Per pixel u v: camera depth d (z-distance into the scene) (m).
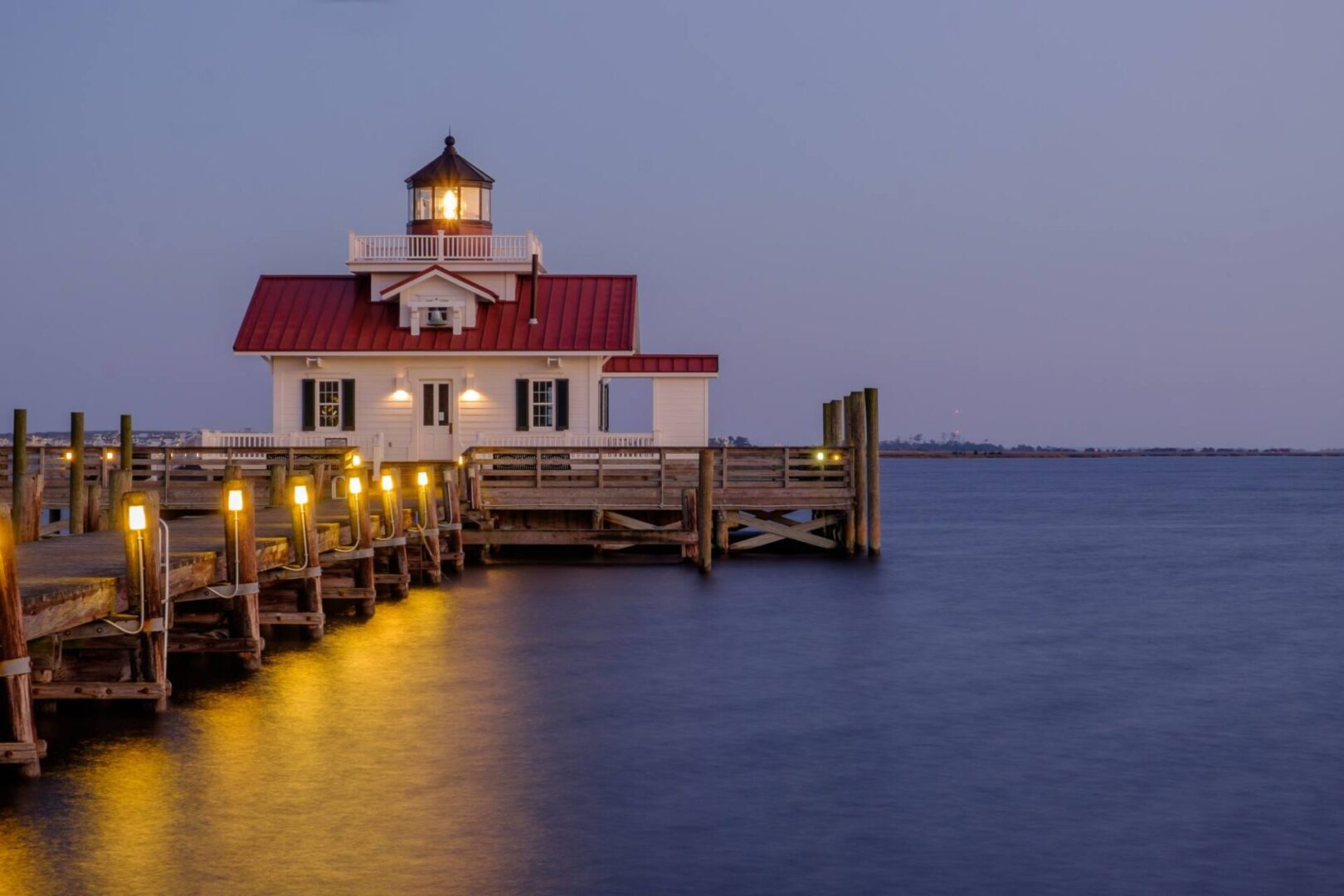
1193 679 23.56
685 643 26.23
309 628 24.94
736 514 40.81
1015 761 17.58
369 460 44.19
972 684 22.84
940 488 138.38
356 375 44.88
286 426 45.09
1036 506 92.06
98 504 28.30
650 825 14.62
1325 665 25.06
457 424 44.78
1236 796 16.00
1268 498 108.12
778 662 24.52
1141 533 61.94
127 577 17.97
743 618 29.42
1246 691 22.44
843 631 28.25
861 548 39.91
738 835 14.37
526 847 13.85
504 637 26.14
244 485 20.84
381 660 23.38
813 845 14.06
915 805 15.53
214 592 20.42
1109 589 37.53
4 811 14.53
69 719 18.33
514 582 34.12
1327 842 14.37
